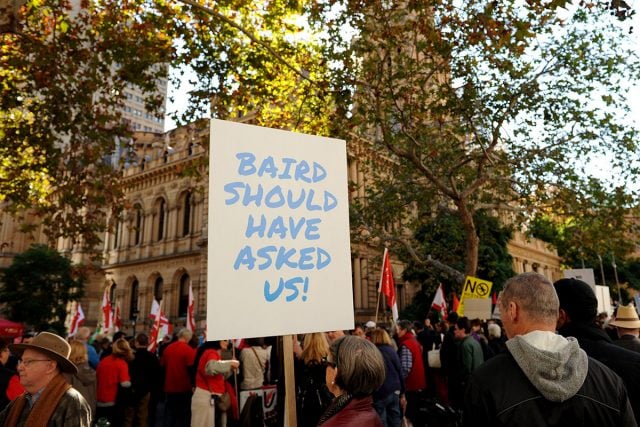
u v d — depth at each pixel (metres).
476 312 11.42
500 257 29.59
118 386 7.87
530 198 15.98
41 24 12.68
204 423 7.39
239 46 12.89
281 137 3.45
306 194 3.45
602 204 14.61
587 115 13.48
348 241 3.58
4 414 3.17
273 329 3.03
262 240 3.16
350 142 16.73
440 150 15.47
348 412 2.35
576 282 3.07
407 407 8.20
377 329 6.93
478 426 2.04
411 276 30.56
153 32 12.52
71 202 12.88
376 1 10.91
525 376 2.01
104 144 12.63
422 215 19.52
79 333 8.58
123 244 42.62
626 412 2.02
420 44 11.04
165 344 14.47
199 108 12.49
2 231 53.09
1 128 13.08
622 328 4.37
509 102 13.08
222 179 3.11
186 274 36.81
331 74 11.62
